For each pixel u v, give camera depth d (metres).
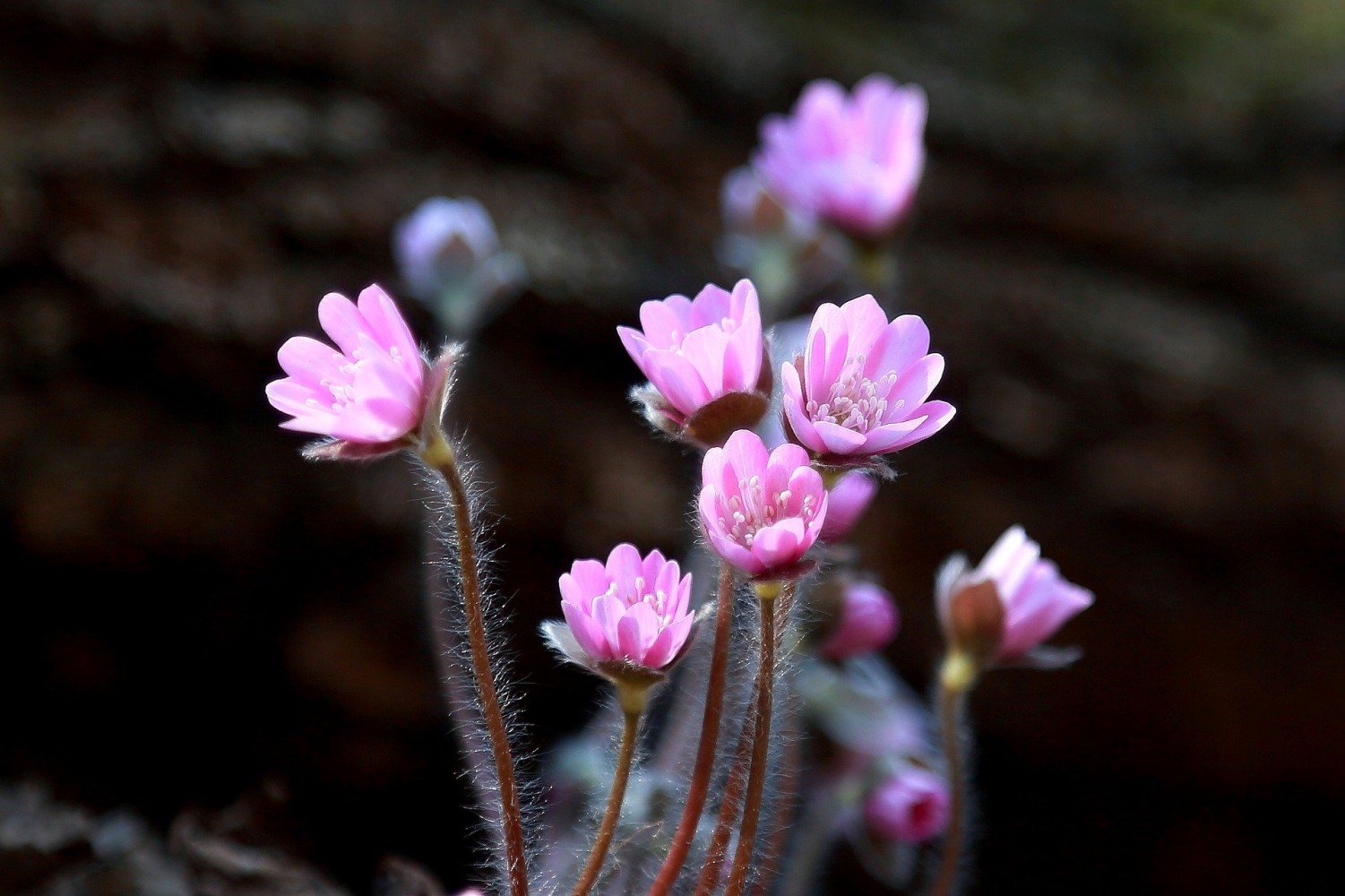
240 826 0.59
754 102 1.13
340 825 0.75
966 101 1.21
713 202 1.05
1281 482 0.99
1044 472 0.97
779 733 0.50
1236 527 0.97
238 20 0.88
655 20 1.10
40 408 0.73
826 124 0.60
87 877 0.58
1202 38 1.43
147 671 0.74
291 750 0.75
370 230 0.85
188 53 0.86
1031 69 1.30
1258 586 0.96
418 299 0.84
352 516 0.76
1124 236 1.16
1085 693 0.92
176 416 0.77
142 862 0.59
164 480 0.74
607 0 1.09
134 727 0.73
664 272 0.96
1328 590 0.97
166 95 0.84
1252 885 0.94
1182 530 0.96
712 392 0.48
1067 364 1.01
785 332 0.61
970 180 1.15
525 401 0.84
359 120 0.90
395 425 0.47
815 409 0.48
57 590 0.73
